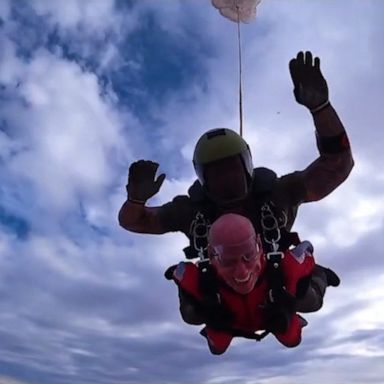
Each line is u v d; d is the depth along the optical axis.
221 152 1.69
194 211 1.91
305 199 1.86
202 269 1.75
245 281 1.63
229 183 1.72
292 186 1.83
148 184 1.84
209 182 1.74
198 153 1.73
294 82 1.63
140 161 1.81
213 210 1.80
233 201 1.76
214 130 1.75
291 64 1.61
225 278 1.66
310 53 1.59
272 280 1.70
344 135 1.70
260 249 1.67
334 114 1.66
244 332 1.82
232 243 1.58
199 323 1.91
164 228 1.97
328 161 1.75
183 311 1.90
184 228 1.94
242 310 1.75
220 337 1.88
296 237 1.79
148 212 1.94
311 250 1.83
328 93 1.63
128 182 1.84
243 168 1.72
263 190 1.78
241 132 2.30
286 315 1.71
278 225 1.78
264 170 1.84
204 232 1.79
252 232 1.61
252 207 1.78
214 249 1.62
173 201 1.97
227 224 1.60
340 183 1.81
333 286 1.99
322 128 1.68
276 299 1.70
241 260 1.60
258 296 1.72
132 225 1.94
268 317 1.72
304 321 1.95
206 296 1.74
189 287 1.77
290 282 1.71
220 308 1.76
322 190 1.82
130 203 1.87
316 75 1.61
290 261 1.73
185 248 1.83
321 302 1.89
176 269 1.85
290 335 1.81
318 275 1.91
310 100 1.63
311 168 1.81
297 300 1.73
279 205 1.81
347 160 1.75
